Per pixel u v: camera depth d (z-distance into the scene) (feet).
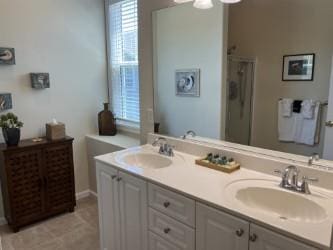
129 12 10.00
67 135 10.30
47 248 7.93
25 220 8.76
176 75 7.38
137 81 10.19
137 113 10.43
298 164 5.23
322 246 3.34
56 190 9.37
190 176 5.58
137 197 5.98
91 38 10.59
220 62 6.39
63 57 9.91
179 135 7.55
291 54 5.27
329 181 4.83
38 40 9.23
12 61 8.64
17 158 8.30
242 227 4.14
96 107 11.11
